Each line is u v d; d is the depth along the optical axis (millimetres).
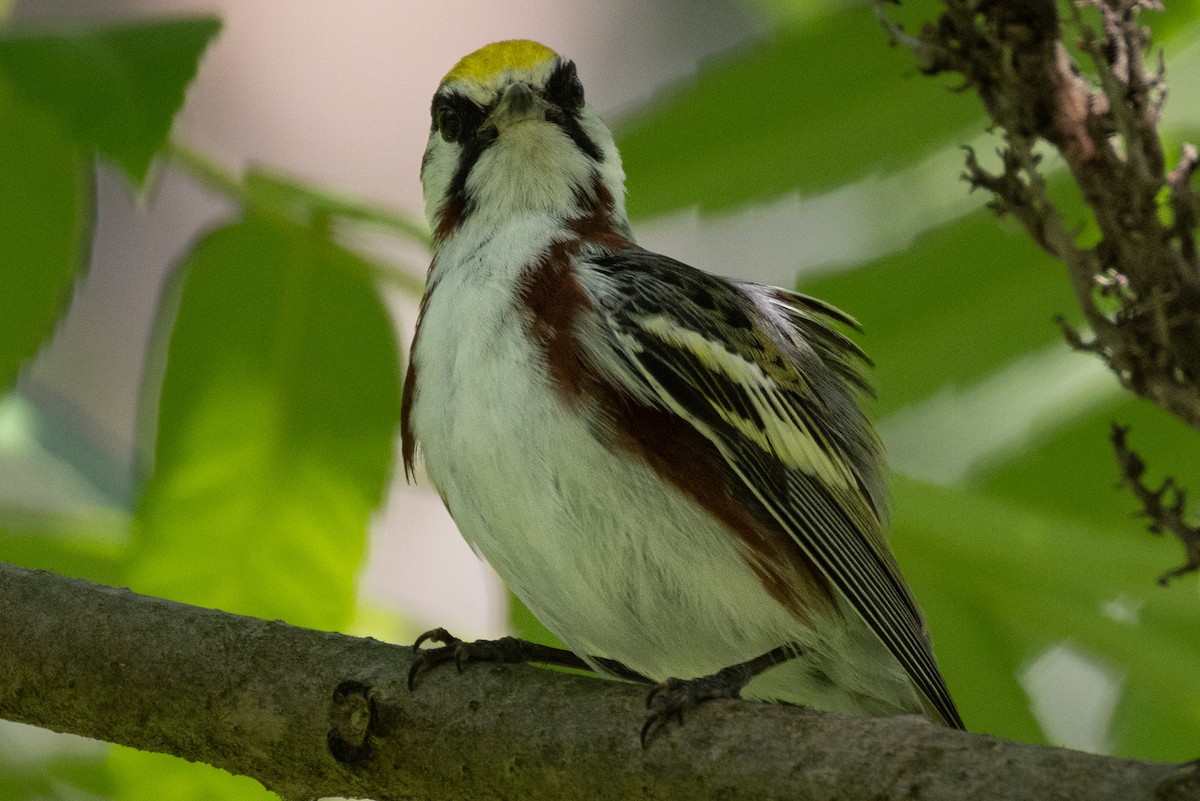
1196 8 8664
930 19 8773
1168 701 8500
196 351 9531
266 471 9602
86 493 10922
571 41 18750
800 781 6320
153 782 9328
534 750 6934
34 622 7695
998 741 6109
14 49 7980
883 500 9578
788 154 8836
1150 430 8633
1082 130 6156
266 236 9398
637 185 8891
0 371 8859
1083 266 6082
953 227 9039
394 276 9469
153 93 8039
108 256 17812
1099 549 8477
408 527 16844
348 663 7391
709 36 18531
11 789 10320
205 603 9625
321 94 18312
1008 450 8922
